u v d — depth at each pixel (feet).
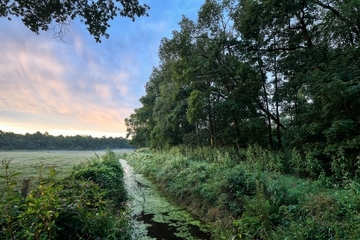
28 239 8.54
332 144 23.15
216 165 33.01
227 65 47.01
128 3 18.17
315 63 34.24
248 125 48.21
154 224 22.09
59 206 10.45
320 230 12.19
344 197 13.33
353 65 24.81
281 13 35.81
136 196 32.76
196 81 51.72
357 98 22.43
